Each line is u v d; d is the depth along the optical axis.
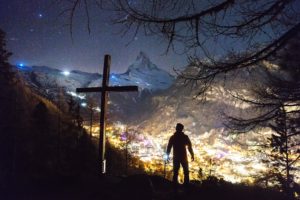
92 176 13.20
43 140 24.56
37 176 14.07
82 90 13.17
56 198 10.73
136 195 10.03
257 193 13.07
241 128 6.67
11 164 18.59
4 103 23.70
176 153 11.51
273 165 22.61
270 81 6.37
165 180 12.84
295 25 4.69
